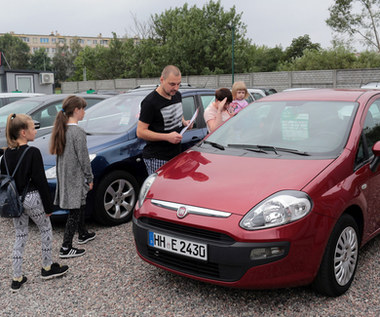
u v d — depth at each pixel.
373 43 33.31
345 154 3.20
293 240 2.66
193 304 3.01
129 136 4.91
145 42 46.41
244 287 2.71
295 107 3.89
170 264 3.04
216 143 3.87
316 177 2.93
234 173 3.15
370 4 32.47
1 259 3.96
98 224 4.88
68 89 42.00
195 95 5.77
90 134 5.08
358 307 2.88
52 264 3.52
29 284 3.43
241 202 2.79
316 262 2.77
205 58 41.25
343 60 37.41
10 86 20.75
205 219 2.78
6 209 3.16
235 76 30.34
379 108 3.92
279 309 2.90
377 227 3.59
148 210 3.09
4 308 3.06
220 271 2.75
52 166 4.52
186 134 5.38
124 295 3.19
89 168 3.87
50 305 3.08
